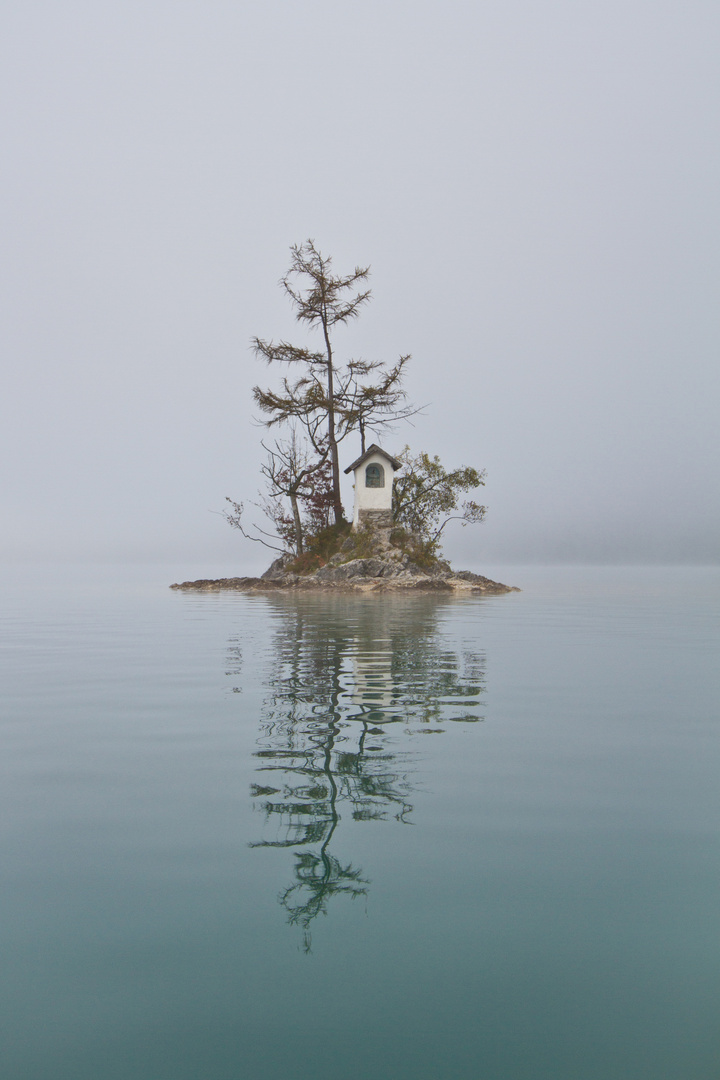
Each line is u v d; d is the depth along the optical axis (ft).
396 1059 7.87
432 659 37.11
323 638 47.29
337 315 151.23
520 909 10.98
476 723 22.80
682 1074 7.63
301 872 12.21
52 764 18.48
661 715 24.12
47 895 11.44
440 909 10.96
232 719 23.43
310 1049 8.01
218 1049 8.02
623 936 10.27
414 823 14.37
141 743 20.47
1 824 14.38
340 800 15.70
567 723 22.85
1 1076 7.59
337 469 148.46
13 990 9.08
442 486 143.64
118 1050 8.02
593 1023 8.51
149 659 37.63
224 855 12.86
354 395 150.30
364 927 10.47
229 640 46.42
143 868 12.37
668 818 14.74
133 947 9.96
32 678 31.86
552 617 65.82
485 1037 8.19
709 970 9.51
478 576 143.74
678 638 47.67
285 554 150.82
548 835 13.83
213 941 10.12
